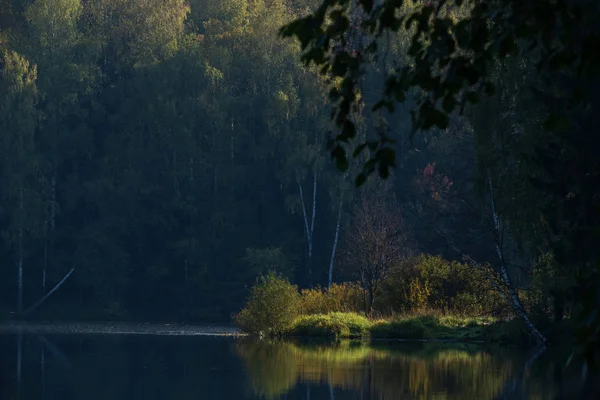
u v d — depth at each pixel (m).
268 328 45.56
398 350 35.56
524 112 34.19
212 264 86.62
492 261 60.72
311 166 87.50
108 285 84.38
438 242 67.00
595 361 6.54
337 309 49.62
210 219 87.19
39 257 85.69
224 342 41.47
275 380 24.22
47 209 82.81
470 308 45.97
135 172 87.50
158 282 87.25
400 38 75.38
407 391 21.78
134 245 87.56
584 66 7.11
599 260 7.11
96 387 22.84
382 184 81.00
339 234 86.19
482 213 39.75
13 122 82.00
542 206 33.69
